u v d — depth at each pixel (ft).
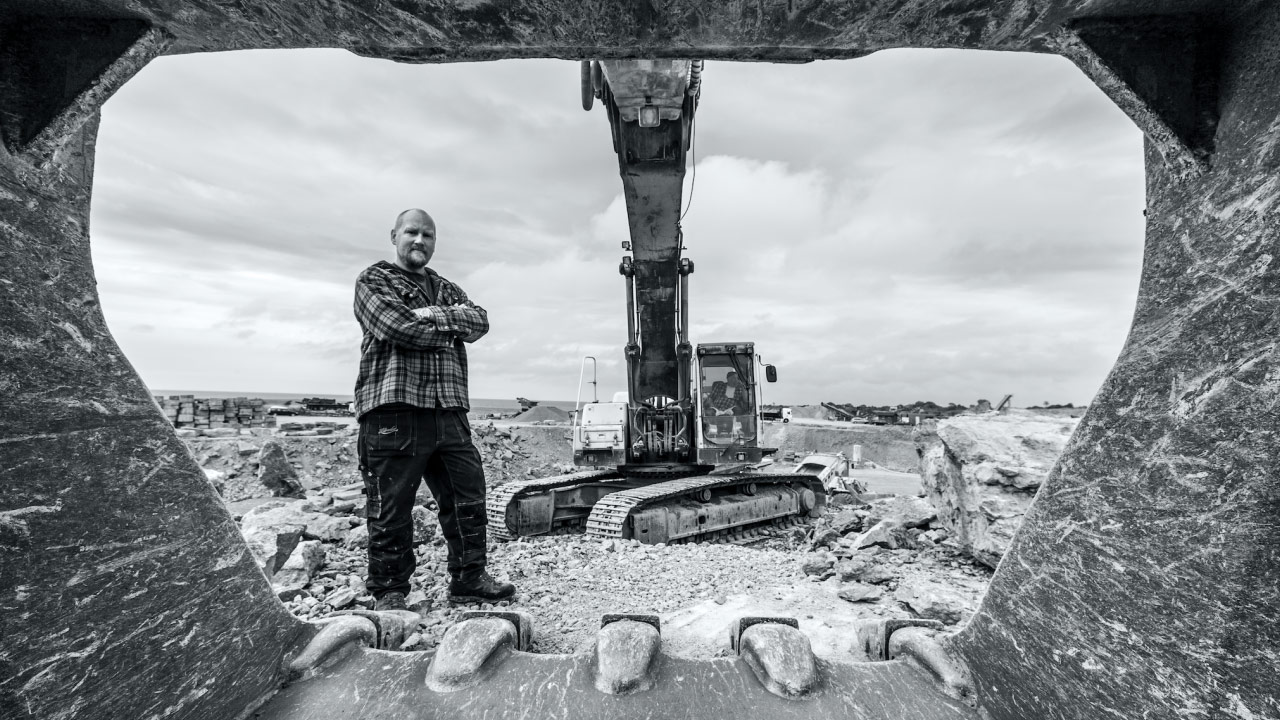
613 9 3.71
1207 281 3.88
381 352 11.14
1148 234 4.46
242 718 5.22
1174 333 4.08
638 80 21.33
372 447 11.11
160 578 4.62
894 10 3.70
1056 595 4.80
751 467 39.96
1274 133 3.50
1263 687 3.38
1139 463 4.20
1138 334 4.40
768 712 5.37
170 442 4.92
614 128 25.39
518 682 5.74
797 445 111.65
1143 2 3.80
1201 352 3.86
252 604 5.58
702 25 3.81
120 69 4.00
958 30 3.96
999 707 5.22
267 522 17.84
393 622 7.58
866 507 24.13
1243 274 3.63
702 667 6.02
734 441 35.29
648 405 35.04
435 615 12.05
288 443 48.73
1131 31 3.98
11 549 3.66
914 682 5.80
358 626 6.62
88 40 3.95
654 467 35.19
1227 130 3.83
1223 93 3.91
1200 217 3.98
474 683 5.69
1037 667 4.90
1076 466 4.78
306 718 5.28
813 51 4.17
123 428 4.49
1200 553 3.71
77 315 4.25
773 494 39.29
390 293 11.03
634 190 26.81
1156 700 3.89
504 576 15.62
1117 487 4.36
